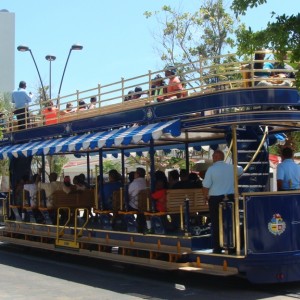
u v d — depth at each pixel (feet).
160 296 29.78
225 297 29.27
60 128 46.06
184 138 41.93
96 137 38.99
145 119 36.73
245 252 29.78
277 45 24.38
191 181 38.99
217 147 44.83
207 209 37.70
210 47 80.64
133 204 38.40
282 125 34.65
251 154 35.88
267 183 35.94
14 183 53.78
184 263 33.22
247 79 31.01
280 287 31.96
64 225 44.45
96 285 33.47
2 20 123.24
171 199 35.68
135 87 41.32
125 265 41.75
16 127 53.42
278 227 30.53
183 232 34.27
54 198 46.62
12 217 53.78
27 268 41.14
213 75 32.42
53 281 35.17
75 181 49.73
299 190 31.65
